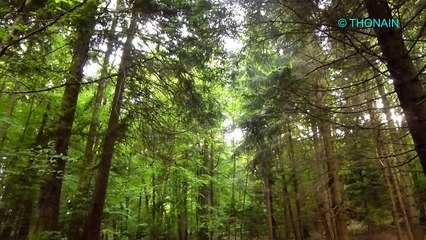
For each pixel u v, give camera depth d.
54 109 12.60
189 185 19.52
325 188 11.18
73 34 6.25
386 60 3.41
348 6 3.60
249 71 8.47
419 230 14.86
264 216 19.83
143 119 9.45
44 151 7.71
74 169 11.05
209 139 15.20
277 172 15.62
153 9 8.33
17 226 12.61
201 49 6.39
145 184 16.89
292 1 3.68
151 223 20.88
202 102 9.29
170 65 8.72
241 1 4.41
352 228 20.09
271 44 5.20
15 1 4.73
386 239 16.06
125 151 11.62
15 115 14.23
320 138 12.02
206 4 4.79
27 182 8.95
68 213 9.72
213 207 21.19
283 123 11.02
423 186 14.48
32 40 5.28
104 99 13.96
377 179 15.66
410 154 12.52
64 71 5.05
